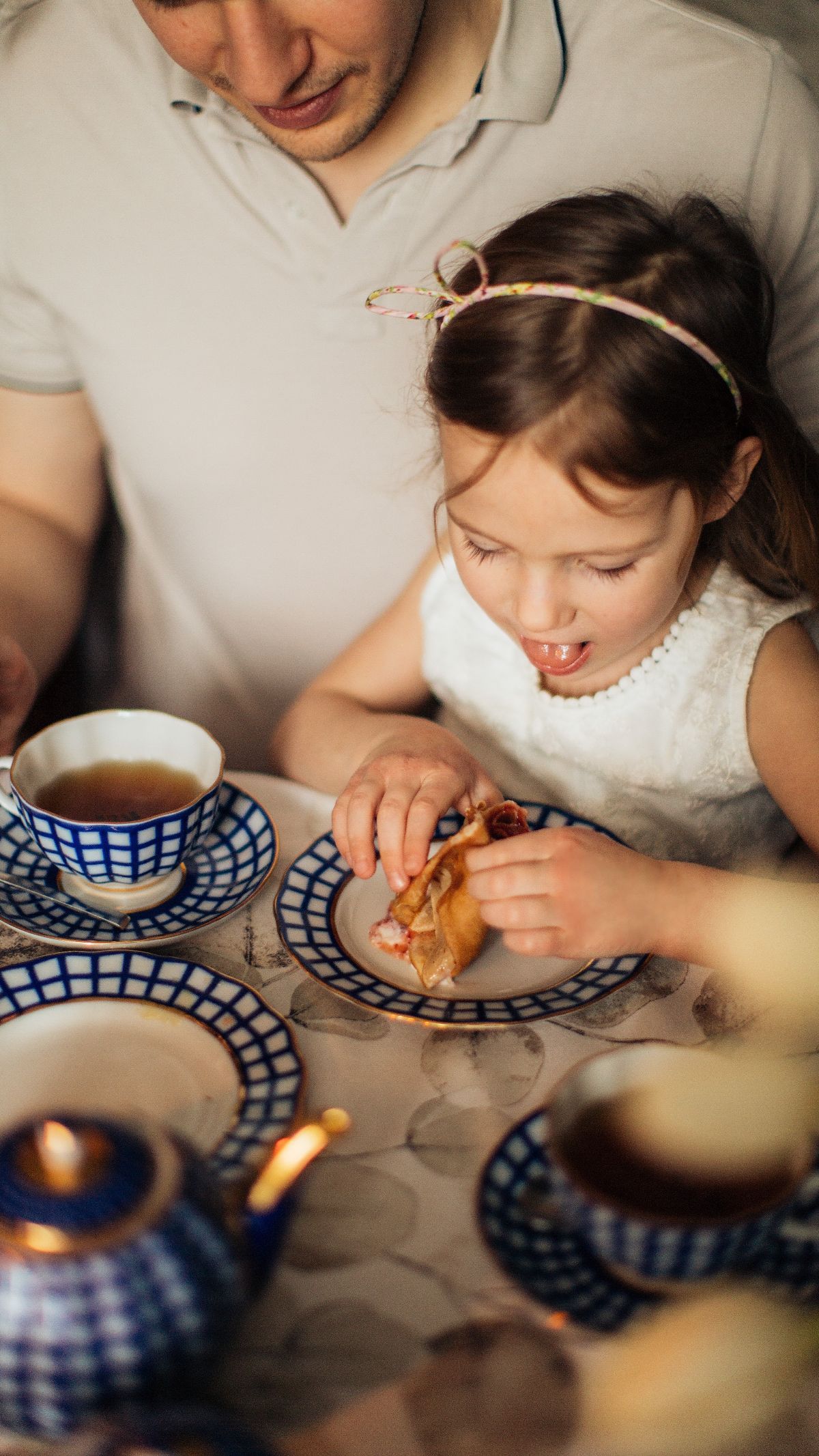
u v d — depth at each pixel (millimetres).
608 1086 632
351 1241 627
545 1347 557
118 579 1782
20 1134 515
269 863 979
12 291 1574
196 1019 778
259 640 1721
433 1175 678
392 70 1138
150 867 914
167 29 1061
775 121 1357
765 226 1384
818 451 1441
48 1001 792
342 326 1462
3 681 1149
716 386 1048
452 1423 525
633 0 1344
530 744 1371
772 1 1898
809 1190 634
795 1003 834
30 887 935
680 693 1247
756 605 1244
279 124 1137
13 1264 471
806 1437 527
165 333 1524
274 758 1409
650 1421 527
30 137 1475
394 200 1372
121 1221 480
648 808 1313
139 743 1028
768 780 1235
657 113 1354
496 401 979
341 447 1551
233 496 1615
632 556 1001
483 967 899
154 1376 494
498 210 1403
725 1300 568
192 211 1449
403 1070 771
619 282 1027
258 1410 528
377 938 911
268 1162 620
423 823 1001
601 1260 597
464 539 1094
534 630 1044
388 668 1475
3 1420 503
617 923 870
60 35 1434
